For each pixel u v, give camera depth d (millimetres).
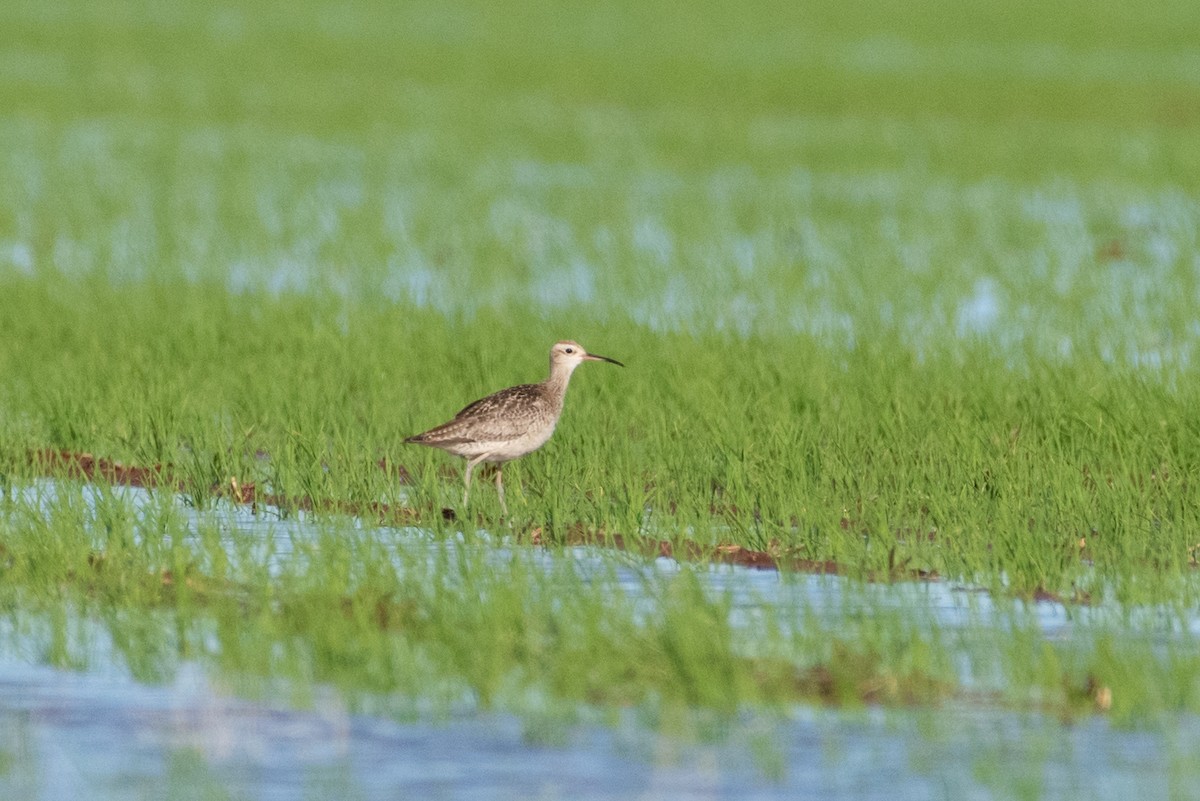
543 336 22547
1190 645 11984
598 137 48438
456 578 13258
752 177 41344
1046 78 62938
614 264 29062
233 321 23125
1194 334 23672
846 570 13984
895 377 20016
